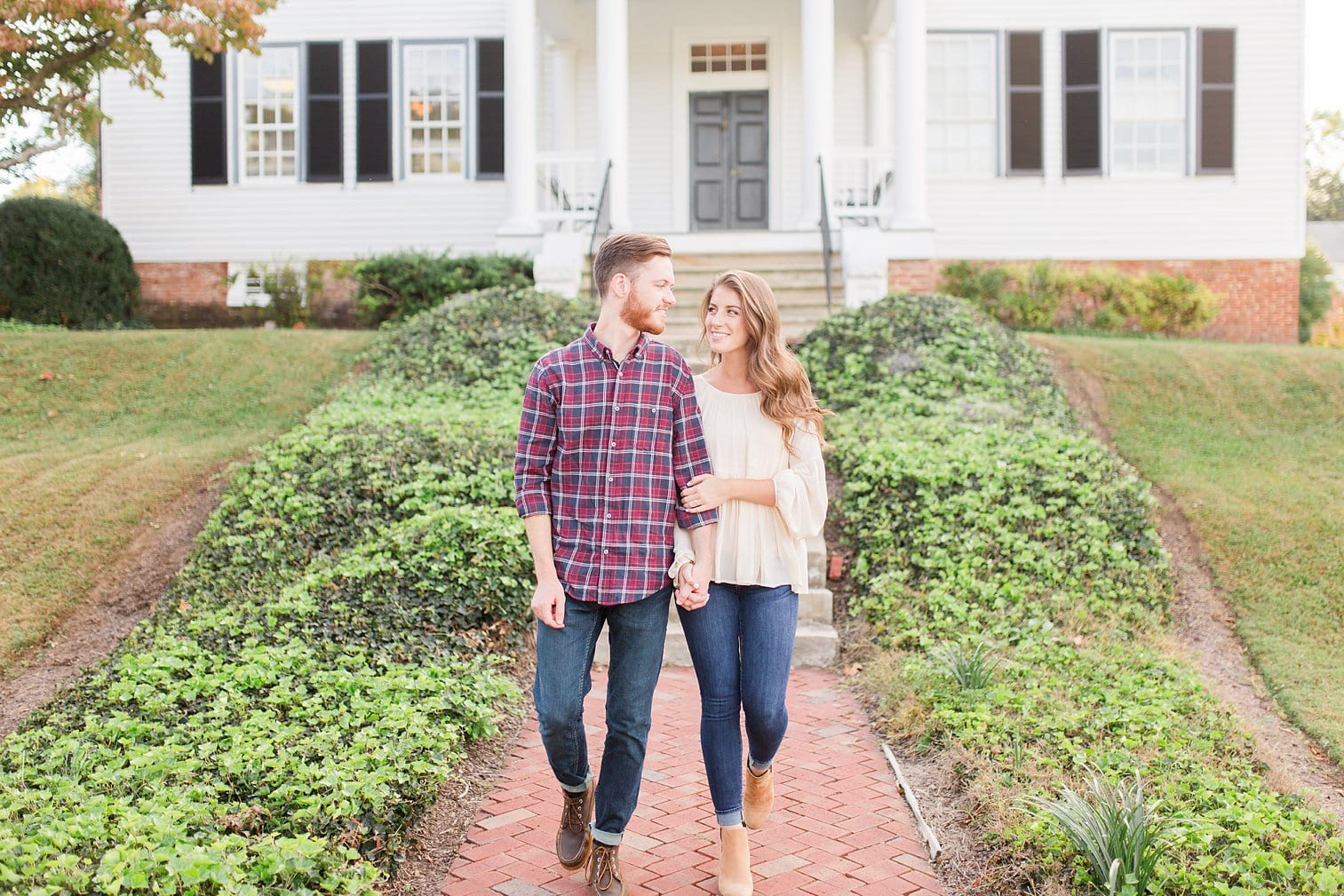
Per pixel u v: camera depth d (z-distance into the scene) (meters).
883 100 16.27
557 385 3.36
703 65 16.84
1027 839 3.66
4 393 9.77
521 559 6.30
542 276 12.39
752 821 3.80
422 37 16.48
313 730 4.46
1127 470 8.01
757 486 3.48
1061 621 6.15
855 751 4.80
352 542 6.77
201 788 3.77
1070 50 16.06
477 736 4.68
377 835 3.72
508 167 14.01
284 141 16.73
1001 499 7.28
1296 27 15.88
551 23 15.77
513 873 3.70
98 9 10.13
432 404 9.62
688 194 16.86
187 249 16.75
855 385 9.91
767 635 3.49
